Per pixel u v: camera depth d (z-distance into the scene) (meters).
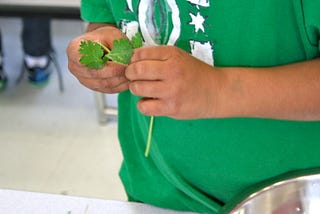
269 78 0.59
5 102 2.16
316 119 0.60
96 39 0.65
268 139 0.67
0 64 2.24
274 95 0.58
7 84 2.26
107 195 1.72
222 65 0.65
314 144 0.68
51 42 2.30
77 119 2.06
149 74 0.56
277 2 0.59
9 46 2.53
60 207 0.74
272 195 0.70
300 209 0.71
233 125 0.67
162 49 0.57
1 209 0.74
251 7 0.60
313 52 0.62
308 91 0.58
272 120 0.65
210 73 0.58
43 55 2.22
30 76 2.24
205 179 0.74
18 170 1.83
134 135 0.83
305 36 0.60
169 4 0.63
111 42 0.63
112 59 0.58
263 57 0.63
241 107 0.58
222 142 0.69
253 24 0.61
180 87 0.56
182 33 0.65
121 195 1.71
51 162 1.86
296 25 0.60
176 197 0.79
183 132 0.70
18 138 1.97
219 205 0.77
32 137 1.98
